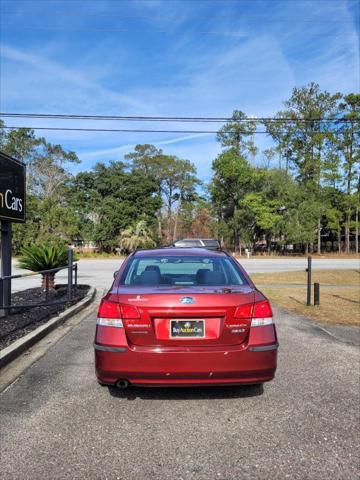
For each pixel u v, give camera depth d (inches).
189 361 159.3
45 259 510.9
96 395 186.9
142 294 166.7
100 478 122.0
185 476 123.0
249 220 2345.0
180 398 183.9
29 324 319.3
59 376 212.4
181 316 163.2
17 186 380.5
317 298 446.9
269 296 518.9
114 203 2336.4
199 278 190.9
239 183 2300.7
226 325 163.2
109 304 167.0
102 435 149.0
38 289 543.5
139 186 2442.2
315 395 186.4
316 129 2322.8
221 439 146.2
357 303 460.4
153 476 123.0
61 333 311.0
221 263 205.3
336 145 2271.2
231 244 2512.3
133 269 199.0
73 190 2522.1
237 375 161.8
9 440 144.8
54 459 132.5
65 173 2551.7
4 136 2465.6
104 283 681.6
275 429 153.6
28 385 199.5
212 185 2402.8
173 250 222.2
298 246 2389.3
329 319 368.8
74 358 244.2
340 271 890.1
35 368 225.5
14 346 248.8
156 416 165.3
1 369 222.4
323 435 148.4
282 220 2132.1
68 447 140.2
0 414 166.2
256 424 157.8
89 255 2100.1
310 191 2245.3
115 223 2304.4
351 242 2583.7
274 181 2217.0
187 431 152.5
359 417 163.2
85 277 796.0
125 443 143.2
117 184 2444.6
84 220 2500.0
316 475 123.2
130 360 160.1
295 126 2320.4
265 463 130.0
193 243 857.5
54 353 255.0
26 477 122.4
